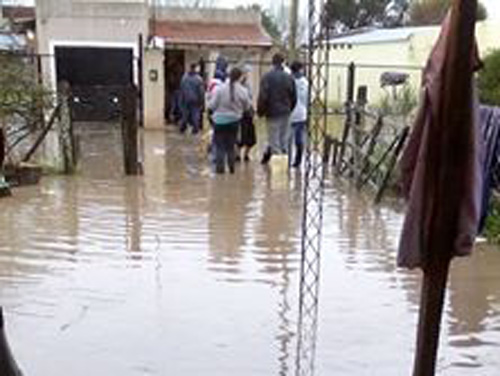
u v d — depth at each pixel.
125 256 7.54
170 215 9.51
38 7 23.12
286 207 10.12
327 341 5.45
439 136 3.41
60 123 12.72
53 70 23.20
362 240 8.41
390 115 13.16
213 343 5.39
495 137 7.19
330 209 10.09
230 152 13.24
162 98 22.22
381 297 6.42
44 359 5.09
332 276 6.98
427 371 3.64
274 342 5.43
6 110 12.68
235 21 29.56
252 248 7.90
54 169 12.56
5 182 10.76
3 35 26.42
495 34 24.06
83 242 8.07
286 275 6.97
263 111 13.73
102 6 23.11
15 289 6.48
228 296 6.36
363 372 4.98
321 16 4.62
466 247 3.49
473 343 5.55
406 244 3.53
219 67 15.94
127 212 9.66
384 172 10.91
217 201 10.51
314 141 5.12
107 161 14.34
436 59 3.38
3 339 2.83
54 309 6.00
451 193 3.43
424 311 3.60
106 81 23.48
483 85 10.38
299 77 13.73
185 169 13.73
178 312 5.97
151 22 26.92
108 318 5.84
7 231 8.54
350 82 17.03
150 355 5.19
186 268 7.15
